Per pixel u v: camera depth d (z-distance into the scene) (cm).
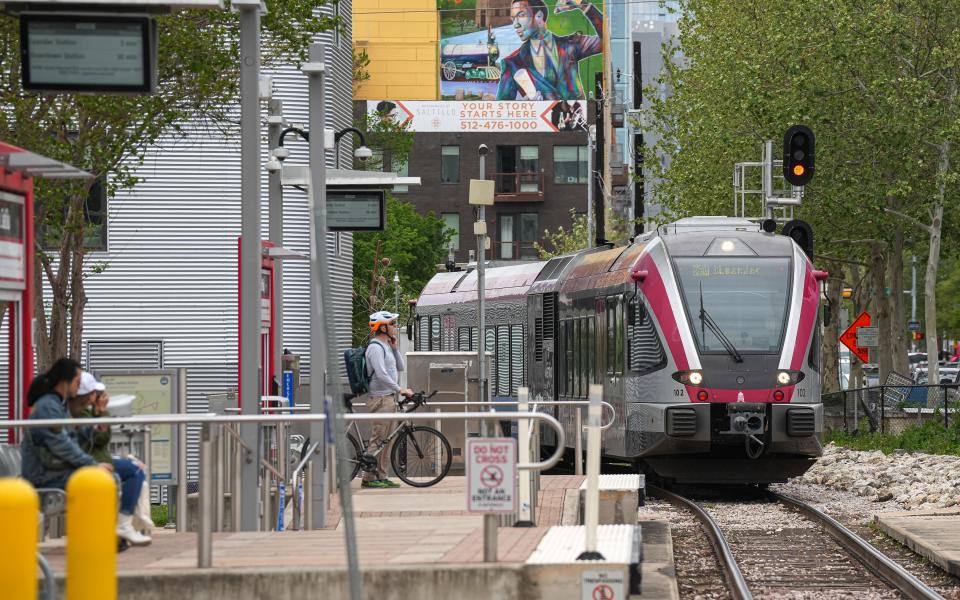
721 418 8144
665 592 4606
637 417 8356
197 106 7350
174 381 6531
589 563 3444
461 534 4256
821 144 14838
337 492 5872
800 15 14350
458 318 12938
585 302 9469
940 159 14400
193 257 10569
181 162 10544
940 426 12275
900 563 5638
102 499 2822
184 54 7069
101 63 4259
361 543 4044
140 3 4225
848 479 9256
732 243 8438
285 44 7738
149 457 4456
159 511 6319
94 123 7275
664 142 17738
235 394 7638
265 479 4872
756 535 6581
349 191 7519
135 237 10538
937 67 14162
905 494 8312
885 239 16612
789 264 8388
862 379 17988
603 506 5906
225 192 10594
